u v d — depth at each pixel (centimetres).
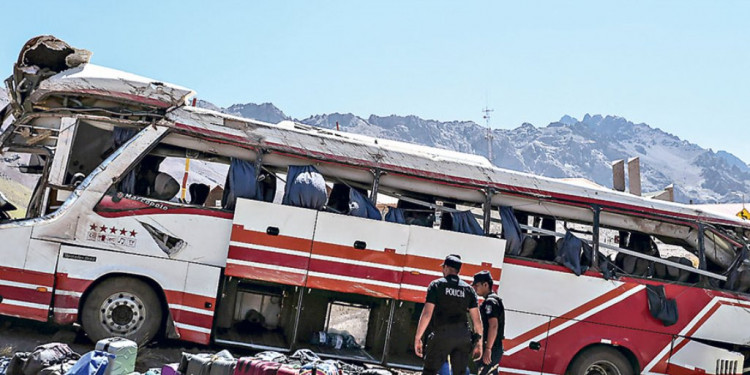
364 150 1058
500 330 879
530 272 1088
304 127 1065
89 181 940
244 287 994
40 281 913
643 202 1180
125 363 686
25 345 910
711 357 1130
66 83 950
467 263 1043
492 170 1117
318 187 994
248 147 1005
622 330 1113
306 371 707
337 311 1017
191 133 980
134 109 974
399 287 1015
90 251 930
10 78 959
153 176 990
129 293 946
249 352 1021
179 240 959
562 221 1174
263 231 971
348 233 1002
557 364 1082
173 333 953
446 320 790
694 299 1152
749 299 1177
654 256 1212
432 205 1077
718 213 1220
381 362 1017
